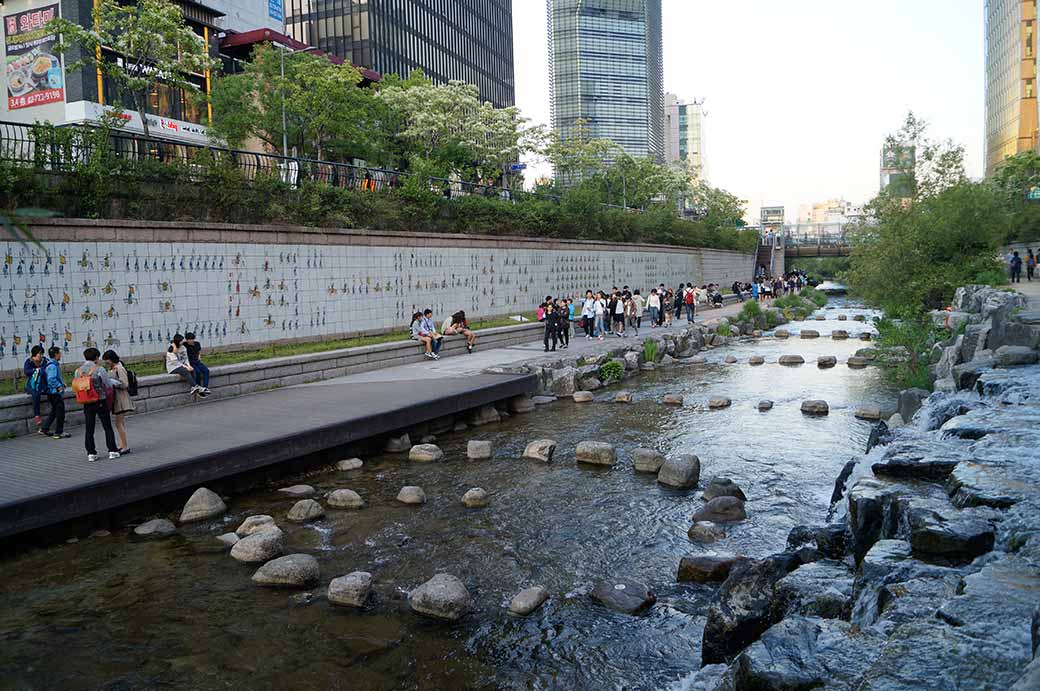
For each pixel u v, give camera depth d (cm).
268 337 2183
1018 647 372
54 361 1363
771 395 2144
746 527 1075
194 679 684
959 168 3112
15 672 695
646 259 4944
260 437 1288
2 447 1259
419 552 994
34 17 3369
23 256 1598
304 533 1062
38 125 1750
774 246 8656
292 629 780
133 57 2969
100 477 1049
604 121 13500
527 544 1022
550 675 693
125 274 1798
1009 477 666
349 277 2483
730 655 676
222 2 4434
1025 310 1711
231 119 3120
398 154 4350
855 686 392
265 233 2169
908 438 946
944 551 554
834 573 661
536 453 1472
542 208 3781
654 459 1377
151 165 1956
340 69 3378
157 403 1588
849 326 4288
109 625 787
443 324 2703
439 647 744
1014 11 9088
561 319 2703
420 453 1467
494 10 10119
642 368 2697
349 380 1994
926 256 2873
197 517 1106
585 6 13225
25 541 989
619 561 962
